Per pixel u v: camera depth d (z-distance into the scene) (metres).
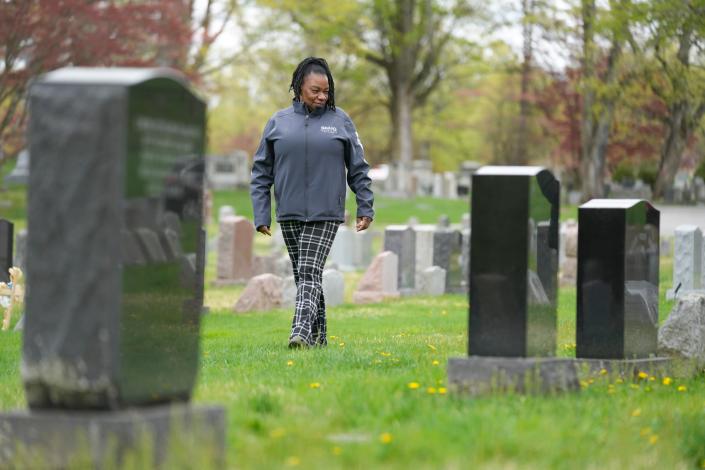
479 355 14.92
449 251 48.09
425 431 12.09
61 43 58.88
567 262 49.88
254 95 135.25
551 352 15.94
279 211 22.23
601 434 12.72
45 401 10.62
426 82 133.38
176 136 11.48
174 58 73.38
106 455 10.26
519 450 11.62
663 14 47.47
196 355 12.10
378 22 123.94
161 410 10.84
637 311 18.95
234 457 11.19
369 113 152.25
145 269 10.98
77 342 10.52
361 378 16.56
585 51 60.41
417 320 32.91
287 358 20.03
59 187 10.58
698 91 51.75
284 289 38.19
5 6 55.81
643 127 87.56
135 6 62.56
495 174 14.84
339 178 22.19
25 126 67.88
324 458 11.24
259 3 98.56
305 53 119.25
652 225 19.67
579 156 108.06
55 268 10.58
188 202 11.87
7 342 26.97
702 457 12.84
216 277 51.44
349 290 48.41
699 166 99.88
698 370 19.70
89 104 10.52
